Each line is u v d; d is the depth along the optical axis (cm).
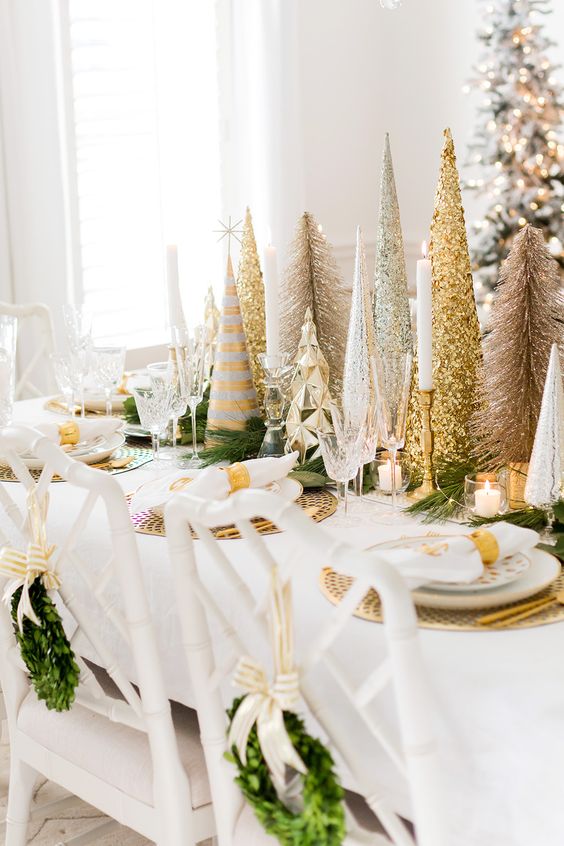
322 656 102
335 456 157
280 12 428
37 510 136
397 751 102
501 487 157
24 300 357
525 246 161
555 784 109
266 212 441
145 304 413
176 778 135
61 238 361
